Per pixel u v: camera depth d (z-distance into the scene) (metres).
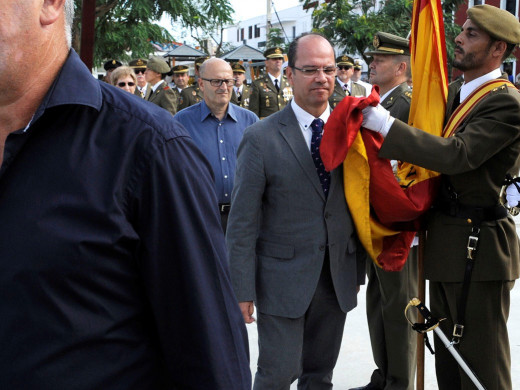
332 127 2.45
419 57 2.66
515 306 4.70
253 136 2.61
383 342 3.32
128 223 1.11
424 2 2.63
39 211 1.05
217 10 16.95
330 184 2.60
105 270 1.08
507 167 2.37
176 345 1.16
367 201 2.57
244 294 2.54
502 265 2.37
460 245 2.43
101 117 1.12
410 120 2.71
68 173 1.07
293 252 2.61
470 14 2.48
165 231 1.13
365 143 2.51
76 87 1.10
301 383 2.90
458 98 2.59
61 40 1.13
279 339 2.61
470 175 2.39
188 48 19.64
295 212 2.60
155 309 1.15
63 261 1.04
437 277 2.48
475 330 2.41
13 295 1.04
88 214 1.07
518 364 3.70
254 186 2.58
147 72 8.85
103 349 1.10
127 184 1.11
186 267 1.14
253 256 2.61
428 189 2.51
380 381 3.37
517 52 18.50
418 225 2.61
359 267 2.85
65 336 1.05
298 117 2.65
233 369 1.18
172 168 1.14
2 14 1.02
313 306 2.69
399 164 2.73
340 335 2.79
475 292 2.40
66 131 1.10
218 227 1.23
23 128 1.12
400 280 3.11
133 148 1.12
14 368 1.04
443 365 2.65
